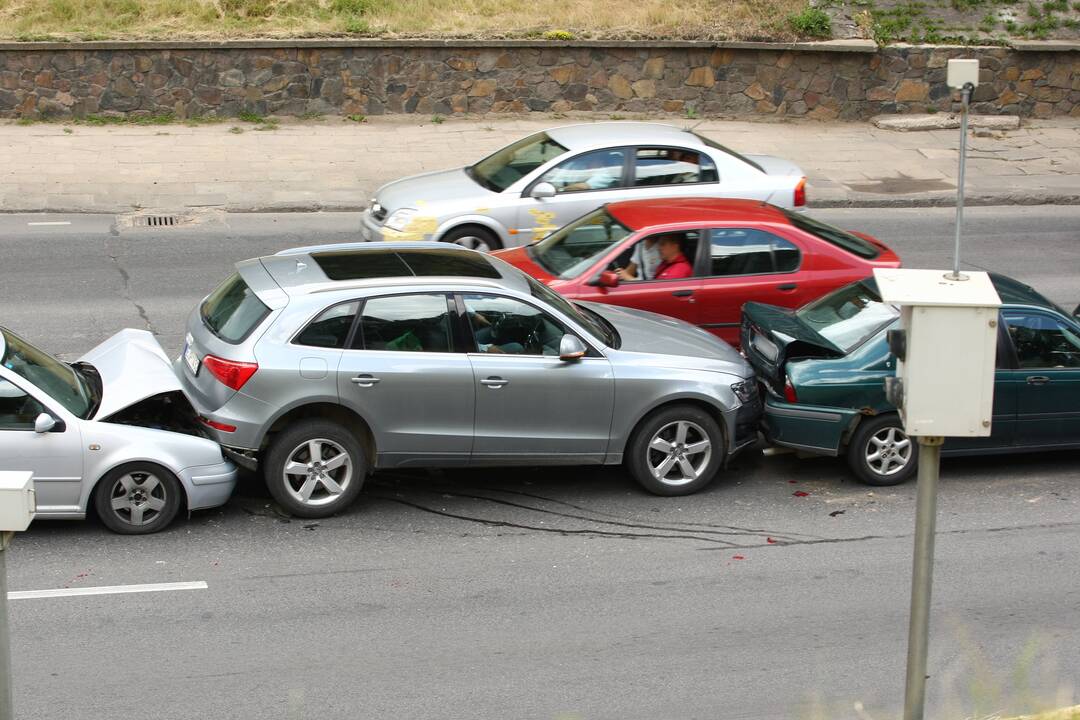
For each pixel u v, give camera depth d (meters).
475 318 16.94
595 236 22.16
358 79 41.94
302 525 16.59
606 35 42.97
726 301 21.55
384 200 27.59
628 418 17.50
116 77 40.47
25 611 13.84
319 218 33.59
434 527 16.70
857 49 43.41
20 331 23.50
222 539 16.05
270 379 16.06
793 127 43.81
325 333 16.41
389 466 16.92
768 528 16.94
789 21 44.16
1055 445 18.73
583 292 20.98
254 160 37.94
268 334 16.22
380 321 16.59
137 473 15.82
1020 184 38.34
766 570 15.52
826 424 18.08
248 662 12.80
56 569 14.95
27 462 15.37
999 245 32.41
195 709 11.81
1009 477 19.17
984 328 7.79
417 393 16.56
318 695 12.13
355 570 15.23
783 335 18.61
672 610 14.31
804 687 12.50
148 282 27.23
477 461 17.20
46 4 42.47
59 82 40.22
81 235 31.05
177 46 40.34
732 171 27.70
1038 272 29.73
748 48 43.25
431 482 18.42
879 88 44.34
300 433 16.38
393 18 43.38
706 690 12.39
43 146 38.09
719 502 17.89
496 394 16.88
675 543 16.33
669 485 17.95
